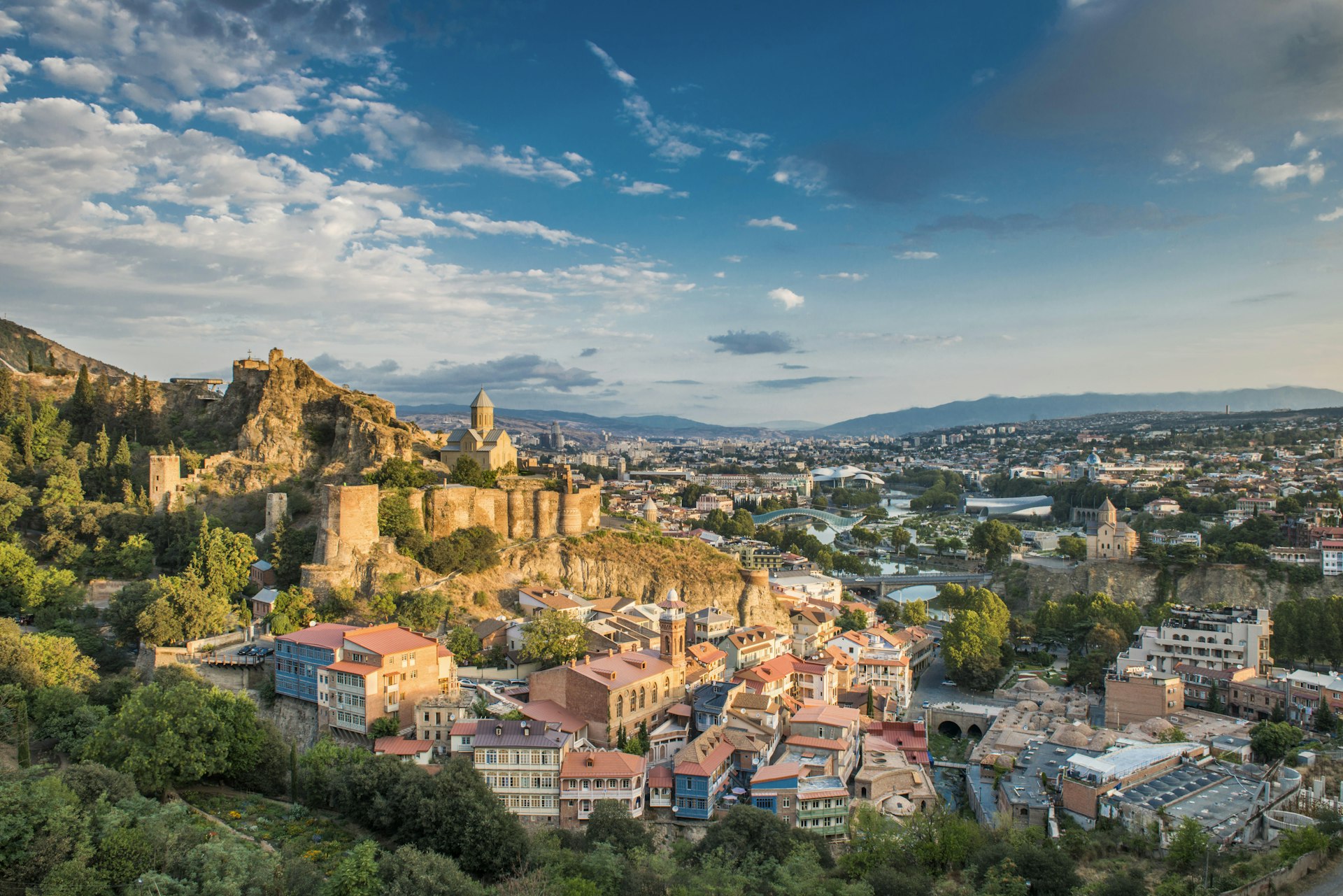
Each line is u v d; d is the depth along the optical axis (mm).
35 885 96188
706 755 164375
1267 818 140875
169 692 143375
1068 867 129125
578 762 154875
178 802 127000
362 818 137375
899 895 125688
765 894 124438
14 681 156625
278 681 180375
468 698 172375
